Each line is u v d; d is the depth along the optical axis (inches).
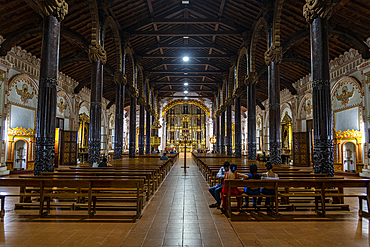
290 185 241.8
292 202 289.7
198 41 901.8
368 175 529.0
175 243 174.2
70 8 494.3
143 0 600.1
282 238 183.9
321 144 299.7
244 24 658.8
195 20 671.8
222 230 201.9
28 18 504.1
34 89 670.5
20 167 637.3
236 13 633.0
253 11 585.6
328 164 296.7
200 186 422.0
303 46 638.5
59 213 248.2
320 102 302.8
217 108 1270.9
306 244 172.9
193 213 252.5
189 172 645.9
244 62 860.6
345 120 631.2
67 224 213.9
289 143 982.4
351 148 625.3
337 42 591.8
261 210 263.3
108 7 504.4
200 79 1358.3
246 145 1469.0
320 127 301.7
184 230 201.2
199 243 174.6
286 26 571.8
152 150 1502.2
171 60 1035.9
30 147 639.1
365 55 526.9
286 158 932.6
